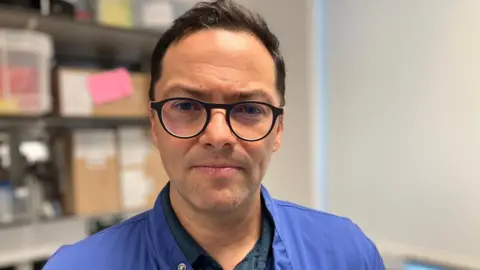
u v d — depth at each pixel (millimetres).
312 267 797
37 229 1697
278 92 709
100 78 1756
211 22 664
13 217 1603
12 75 1509
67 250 733
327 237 847
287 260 763
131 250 726
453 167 1489
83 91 1710
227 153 626
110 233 756
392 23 1646
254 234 759
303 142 1942
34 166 1761
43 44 1591
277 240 768
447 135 1501
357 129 1775
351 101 1791
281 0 1964
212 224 699
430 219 1556
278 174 2008
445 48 1498
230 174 629
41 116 1609
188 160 634
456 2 1467
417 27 1572
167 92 654
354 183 1794
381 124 1696
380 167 1705
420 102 1572
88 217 1758
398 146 1645
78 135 1723
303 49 1928
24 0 1504
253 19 700
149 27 1812
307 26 1906
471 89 1436
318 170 1914
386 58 1669
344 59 1807
